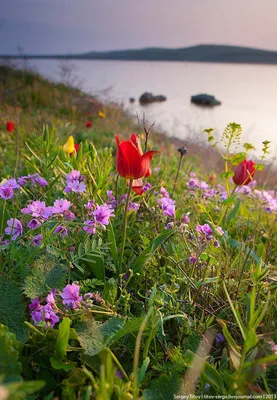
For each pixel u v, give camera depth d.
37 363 0.25
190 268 0.35
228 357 0.27
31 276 0.27
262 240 0.50
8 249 0.30
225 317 0.31
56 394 0.24
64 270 0.28
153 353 0.28
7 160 0.83
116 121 2.20
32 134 1.06
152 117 2.12
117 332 0.25
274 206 0.55
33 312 0.25
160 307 0.30
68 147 0.52
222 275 0.35
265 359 0.20
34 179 0.42
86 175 0.45
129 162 0.32
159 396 0.22
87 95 2.66
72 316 0.26
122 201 0.41
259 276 0.30
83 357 0.25
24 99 2.36
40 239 0.30
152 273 0.35
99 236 0.35
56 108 2.28
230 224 0.54
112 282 0.29
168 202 0.40
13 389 0.15
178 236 0.39
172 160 1.10
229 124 0.44
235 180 0.47
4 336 0.21
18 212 0.39
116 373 0.25
